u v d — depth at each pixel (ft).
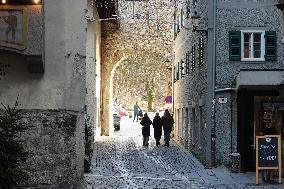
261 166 71.56
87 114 106.42
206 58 91.76
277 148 71.87
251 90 84.33
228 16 89.76
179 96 143.33
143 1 162.09
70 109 56.24
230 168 84.74
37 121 54.70
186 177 78.43
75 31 57.41
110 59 161.38
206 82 91.56
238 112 85.30
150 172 83.87
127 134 171.32
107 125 161.68
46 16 55.36
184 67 130.00
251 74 83.41
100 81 158.71
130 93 311.47
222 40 89.92
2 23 51.29
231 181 74.33
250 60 89.71
